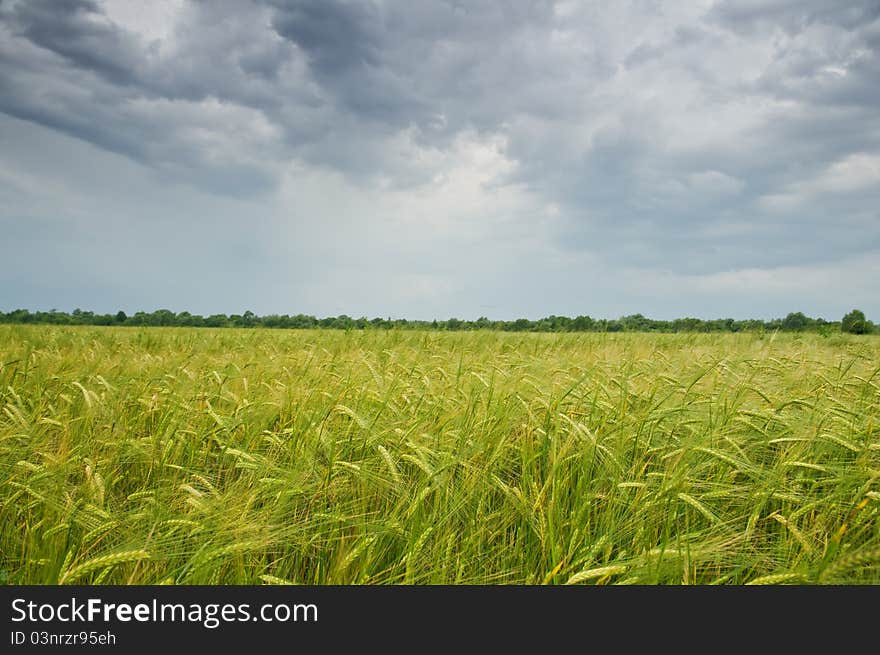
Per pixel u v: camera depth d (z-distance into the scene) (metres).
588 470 3.41
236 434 4.34
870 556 2.44
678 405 4.51
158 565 2.77
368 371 5.80
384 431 3.77
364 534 2.89
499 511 3.22
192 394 5.16
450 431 3.90
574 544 2.82
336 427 4.02
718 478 3.50
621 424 3.90
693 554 2.71
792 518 2.99
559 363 6.68
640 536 2.92
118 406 4.87
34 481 3.20
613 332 14.05
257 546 2.75
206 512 2.93
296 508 3.25
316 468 3.50
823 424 3.91
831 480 3.24
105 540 2.92
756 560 2.80
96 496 3.06
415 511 2.99
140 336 13.88
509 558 2.98
